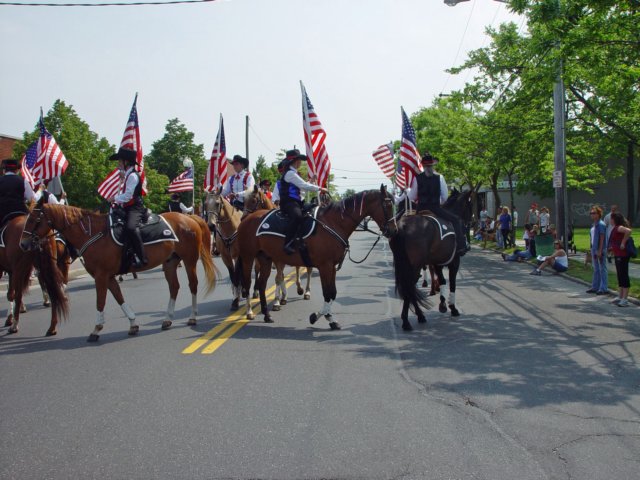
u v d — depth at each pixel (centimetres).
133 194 860
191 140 6556
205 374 640
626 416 505
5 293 1418
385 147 1872
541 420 495
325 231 881
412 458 420
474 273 1708
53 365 691
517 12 1351
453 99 2422
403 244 866
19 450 444
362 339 811
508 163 2569
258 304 1130
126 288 1460
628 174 4581
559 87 1812
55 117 3425
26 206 976
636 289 1245
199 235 970
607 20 1263
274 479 391
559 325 912
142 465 415
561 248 1677
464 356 714
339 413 513
